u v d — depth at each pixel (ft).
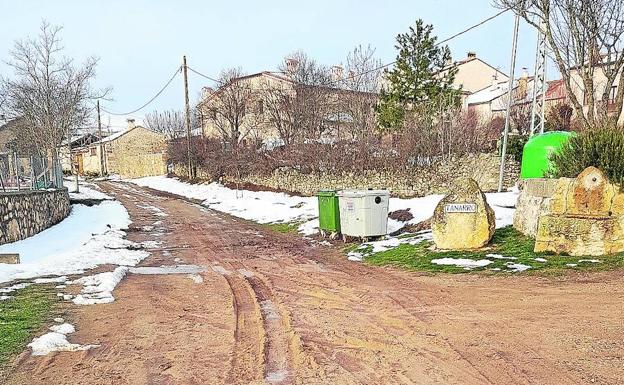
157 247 44.73
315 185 79.87
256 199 85.87
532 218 33.86
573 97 41.19
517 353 15.87
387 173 69.21
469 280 26.21
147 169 185.47
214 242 47.55
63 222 60.95
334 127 104.01
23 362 16.38
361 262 34.42
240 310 22.85
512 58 56.54
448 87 94.89
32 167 58.54
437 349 16.65
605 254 28.12
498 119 98.12
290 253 40.16
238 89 128.26
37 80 99.25
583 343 16.33
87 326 20.40
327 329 19.45
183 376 15.21
